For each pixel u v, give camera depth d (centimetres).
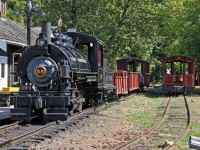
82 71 1659
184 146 997
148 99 2719
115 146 989
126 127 1356
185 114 1766
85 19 3809
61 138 1087
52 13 3844
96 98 1988
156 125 1395
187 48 3747
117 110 1872
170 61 3338
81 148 971
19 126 1298
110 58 3869
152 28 4028
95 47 1838
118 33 3884
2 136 1101
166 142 1006
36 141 1012
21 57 1498
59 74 1460
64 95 1433
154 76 6306
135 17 3972
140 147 991
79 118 1477
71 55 1566
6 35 2306
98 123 1401
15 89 2078
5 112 1593
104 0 3850
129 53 4159
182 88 3198
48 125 1283
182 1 4531
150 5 4006
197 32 3744
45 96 1423
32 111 1426
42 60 1474
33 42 2664
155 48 5956
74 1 3788
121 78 2652
